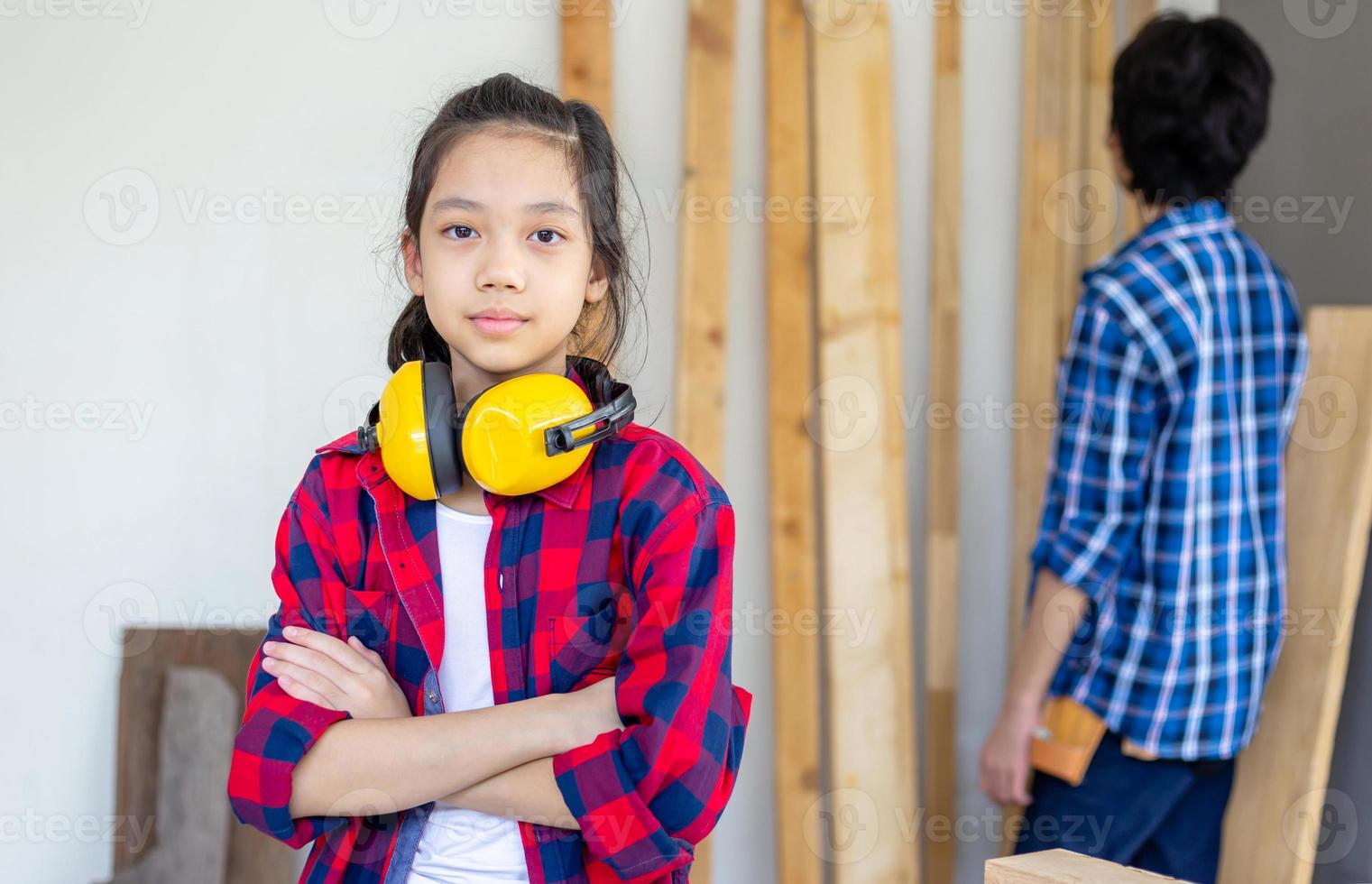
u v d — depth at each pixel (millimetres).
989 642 2111
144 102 1727
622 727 848
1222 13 2090
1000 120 2100
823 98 1873
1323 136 1865
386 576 928
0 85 1687
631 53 1864
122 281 1734
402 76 1790
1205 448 1466
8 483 1712
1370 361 1604
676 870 893
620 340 1026
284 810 854
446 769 845
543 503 902
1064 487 1492
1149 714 1473
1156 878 727
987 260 2098
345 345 1794
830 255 1870
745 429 1938
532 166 867
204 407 1765
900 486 1905
